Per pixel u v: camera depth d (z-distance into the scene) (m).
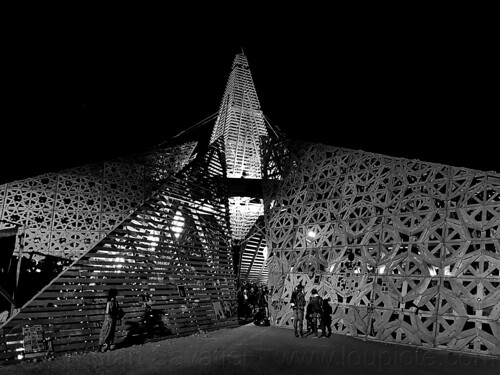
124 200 21.27
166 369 8.27
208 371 8.12
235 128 34.94
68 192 20.03
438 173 13.52
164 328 12.82
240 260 24.95
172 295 13.91
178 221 15.83
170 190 16.14
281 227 18.52
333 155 17.58
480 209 11.72
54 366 8.42
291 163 19.53
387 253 13.57
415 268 12.61
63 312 10.19
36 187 19.39
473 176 12.40
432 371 8.40
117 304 10.87
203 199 17.98
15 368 8.19
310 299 13.99
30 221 18.80
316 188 17.61
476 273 11.09
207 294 15.68
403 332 12.14
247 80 39.34
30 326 9.38
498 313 10.35
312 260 16.20
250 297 20.56
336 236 15.81
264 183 20.58
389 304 12.85
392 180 14.73
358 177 16.00
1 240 16.20
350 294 14.34
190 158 27.48
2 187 18.91
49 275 17.81
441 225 12.46
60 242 19.23
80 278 11.22
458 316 11.07
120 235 13.41
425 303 11.91
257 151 34.12
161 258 14.31
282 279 17.19
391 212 14.16
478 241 11.38
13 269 16.73
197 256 16.08
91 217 20.03
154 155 23.89
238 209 28.25
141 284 13.00
